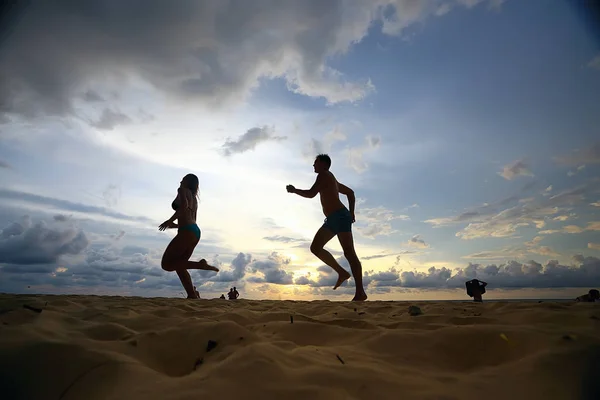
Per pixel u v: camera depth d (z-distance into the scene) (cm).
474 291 704
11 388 114
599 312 250
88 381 116
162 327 217
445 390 112
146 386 109
